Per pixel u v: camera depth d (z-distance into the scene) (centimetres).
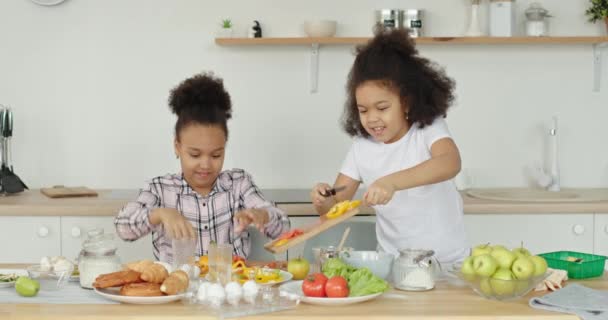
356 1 333
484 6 333
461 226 223
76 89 335
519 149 339
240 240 225
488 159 339
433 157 206
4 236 285
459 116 337
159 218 197
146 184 222
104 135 336
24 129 336
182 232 190
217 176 225
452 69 336
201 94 211
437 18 334
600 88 338
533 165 339
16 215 283
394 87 200
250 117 336
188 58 334
